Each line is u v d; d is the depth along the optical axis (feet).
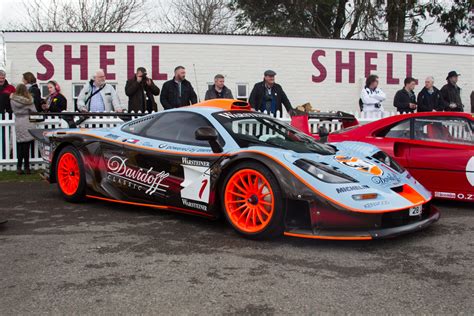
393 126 19.81
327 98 43.70
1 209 18.01
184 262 11.86
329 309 9.15
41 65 40.22
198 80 41.75
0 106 29.89
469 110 47.14
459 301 9.49
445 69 46.37
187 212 15.74
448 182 18.20
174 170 15.84
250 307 9.25
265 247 13.12
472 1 69.82
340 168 13.93
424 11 72.13
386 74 44.91
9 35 39.83
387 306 9.27
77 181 18.83
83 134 18.58
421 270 11.29
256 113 17.15
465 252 12.68
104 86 28.78
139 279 10.70
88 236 14.23
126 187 17.21
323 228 12.82
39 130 21.31
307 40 43.06
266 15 78.13
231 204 14.38
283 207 13.17
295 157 13.66
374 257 12.27
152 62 41.16
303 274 11.02
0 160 28.48
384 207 12.82
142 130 17.51
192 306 9.29
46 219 16.40
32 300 9.58
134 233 14.58
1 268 11.43
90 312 9.04
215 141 14.65
